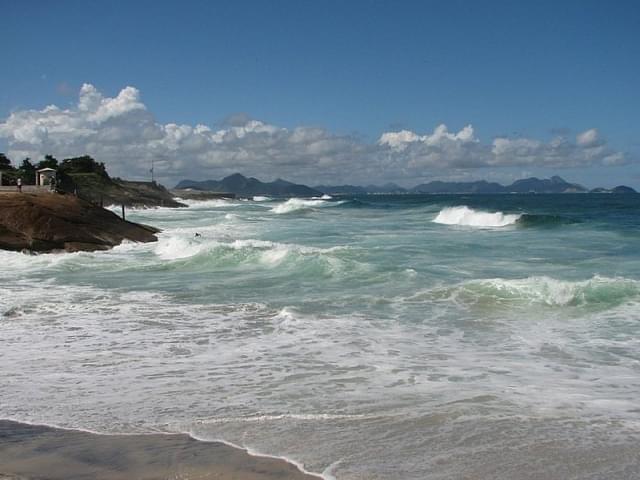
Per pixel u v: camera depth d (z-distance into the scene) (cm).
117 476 534
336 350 991
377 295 1470
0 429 654
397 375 848
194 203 11450
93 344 1038
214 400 742
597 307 1304
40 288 1647
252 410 704
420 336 1088
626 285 1392
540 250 2452
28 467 555
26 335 1106
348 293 1502
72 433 640
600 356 951
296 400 739
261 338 1077
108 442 614
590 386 796
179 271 1941
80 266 2080
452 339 1066
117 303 1420
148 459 570
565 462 560
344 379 830
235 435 628
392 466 552
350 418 674
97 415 693
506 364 906
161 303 1418
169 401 739
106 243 2670
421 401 732
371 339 1066
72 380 830
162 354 971
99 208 3034
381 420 667
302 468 548
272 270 1889
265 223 4712
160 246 2516
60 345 1031
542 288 1409
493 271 1862
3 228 2462
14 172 7350
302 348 1005
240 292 1548
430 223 4447
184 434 633
